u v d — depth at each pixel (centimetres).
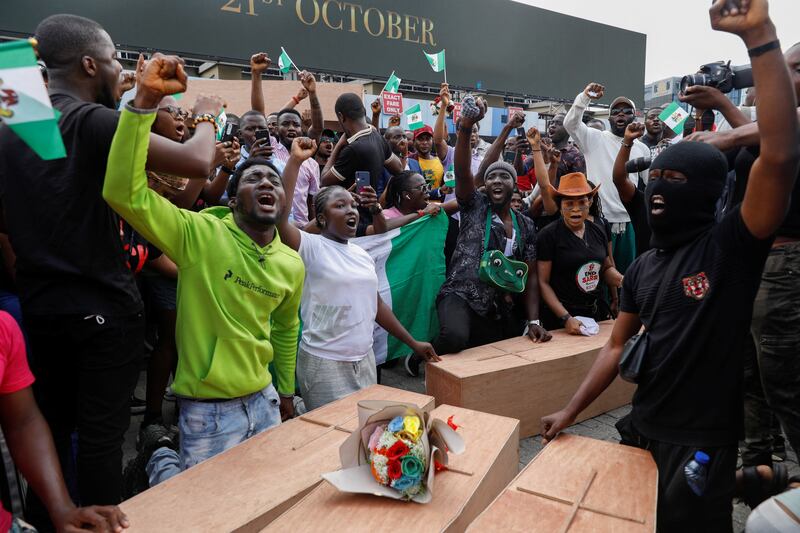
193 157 214
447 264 549
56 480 171
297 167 339
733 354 214
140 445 320
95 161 205
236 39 1307
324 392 359
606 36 2091
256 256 276
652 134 689
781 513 152
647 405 233
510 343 445
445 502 204
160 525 194
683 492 213
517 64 1869
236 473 229
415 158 745
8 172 204
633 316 254
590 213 504
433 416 283
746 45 181
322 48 1452
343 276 353
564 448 246
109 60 219
